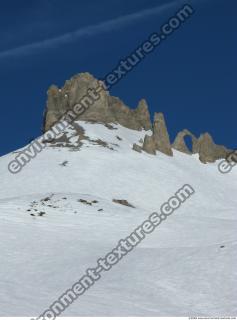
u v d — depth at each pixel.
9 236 44.34
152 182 114.69
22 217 51.53
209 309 28.62
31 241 43.50
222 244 38.41
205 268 33.81
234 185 138.62
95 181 109.31
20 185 107.38
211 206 110.38
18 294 27.83
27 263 37.53
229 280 31.73
